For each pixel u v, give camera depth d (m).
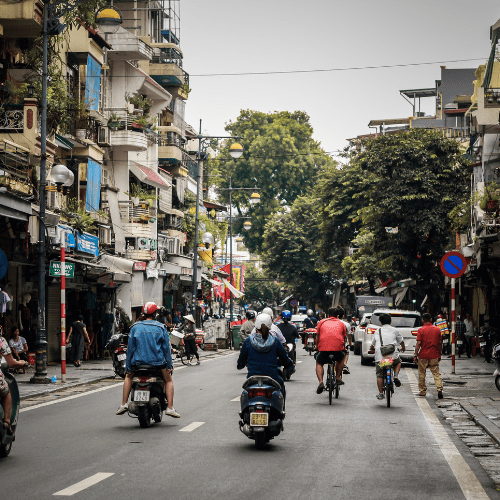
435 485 7.66
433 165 39.38
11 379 9.12
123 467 8.37
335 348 14.85
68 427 11.48
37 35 23.66
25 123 22.73
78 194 29.62
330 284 72.81
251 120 81.75
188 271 46.31
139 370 11.45
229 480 7.74
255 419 9.61
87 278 28.33
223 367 25.53
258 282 113.31
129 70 37.47
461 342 32.00
